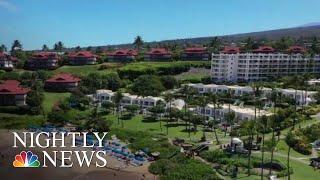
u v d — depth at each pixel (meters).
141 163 136.00
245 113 183.38
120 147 152.25
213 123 180.00
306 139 151.00
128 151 149.00
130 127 182.75
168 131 175.50
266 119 156.88
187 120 185.62
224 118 185.00
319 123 168.00
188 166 128.12
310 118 182.00
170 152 143.12
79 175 126.06
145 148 149.12
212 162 135.12
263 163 128.25
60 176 125.00
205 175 121.38
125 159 140.50
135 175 126.06
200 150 144.62
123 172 128.88
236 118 181.38
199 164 130.12
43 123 187.00
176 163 133.00
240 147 142.75
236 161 132.12
